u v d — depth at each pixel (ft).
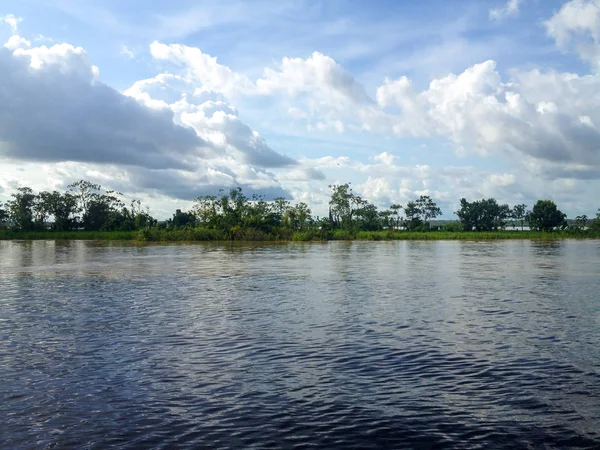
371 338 49.80
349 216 411.95
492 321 58.08
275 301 73.56
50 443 26.96
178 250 217.15
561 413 30.76
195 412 31.12
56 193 448.65
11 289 87.92
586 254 185.26
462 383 36.27
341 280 100.73
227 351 45.11
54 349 45.98
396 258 166.61
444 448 26.43
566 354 43.68
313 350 45.32
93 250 218.38
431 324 56.49
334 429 28.68
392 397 33.60
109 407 31.94
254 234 326.24
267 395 34.04
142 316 61.77
